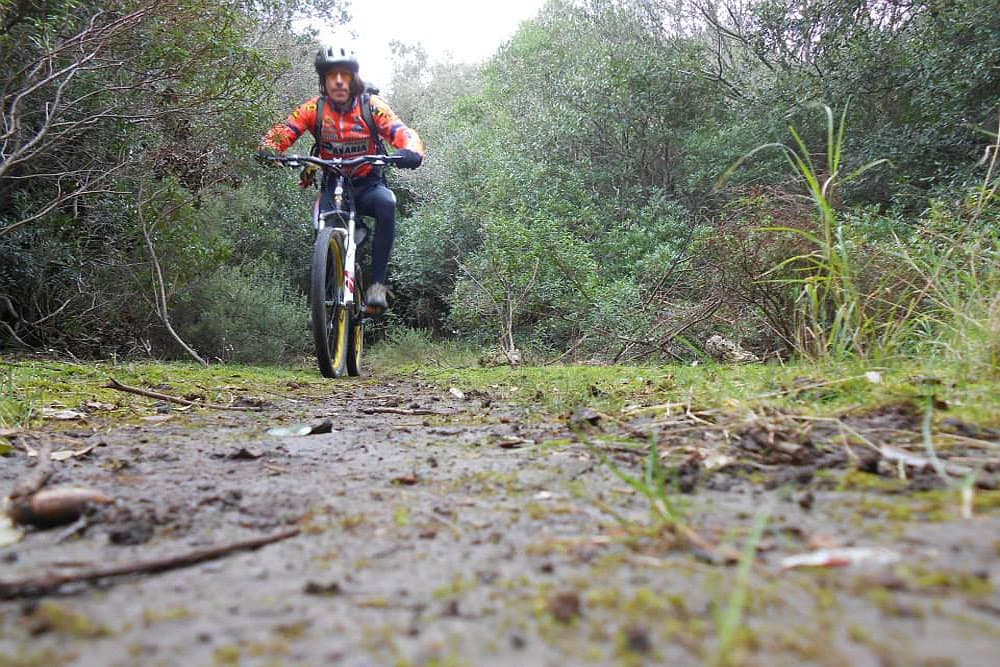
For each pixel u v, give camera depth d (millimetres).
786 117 11586
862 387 2365
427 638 765
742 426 1947
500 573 974
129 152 7414
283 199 15406
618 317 7680
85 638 784
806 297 4117
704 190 12883
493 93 20094
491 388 4301
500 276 9219
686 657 694
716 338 6090
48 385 3746
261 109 7387
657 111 14148
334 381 5430
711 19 14477
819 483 1397
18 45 6004
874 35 10789
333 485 1606
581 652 716
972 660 664
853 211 7262
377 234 5793
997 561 917
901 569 900
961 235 3131
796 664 666
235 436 2428
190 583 963
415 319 16656
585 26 17344
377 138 5641
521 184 13570
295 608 865
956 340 2715
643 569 957
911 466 1481
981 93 9117
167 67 6609
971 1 9023
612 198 13758
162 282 8289
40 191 7574
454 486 1563
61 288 8070
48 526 1285
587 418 2400
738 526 1142
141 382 4414
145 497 1493
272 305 11180
